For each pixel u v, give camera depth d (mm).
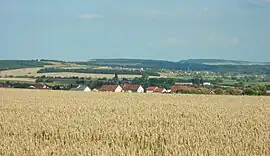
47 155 15430
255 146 18016
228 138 19547
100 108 34125
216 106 38500
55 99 45094
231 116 29484
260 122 26109
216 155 15578
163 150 16766
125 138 20031
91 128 21594
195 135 20156
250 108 37000
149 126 23672
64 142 19297
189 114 30391
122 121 25172
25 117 26688
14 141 17812
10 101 40969
